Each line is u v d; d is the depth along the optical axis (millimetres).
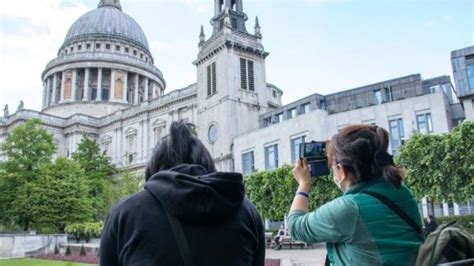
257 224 3443
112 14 127875
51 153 60500
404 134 47531
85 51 117250
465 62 50062
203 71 71500
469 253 3057
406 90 52000
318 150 3889
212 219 3016
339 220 3150
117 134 96875
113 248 3043
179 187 2959
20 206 51281
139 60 121875
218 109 66062
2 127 104375
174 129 3629
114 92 114000
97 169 76062
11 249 39625
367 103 54719
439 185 31734
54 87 117312
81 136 99750
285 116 62219
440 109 45750
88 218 54969
